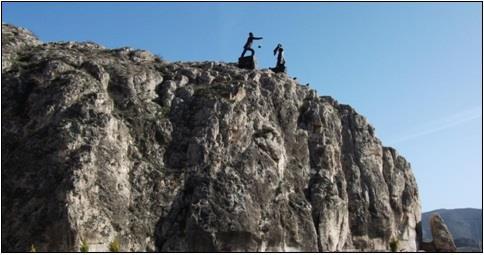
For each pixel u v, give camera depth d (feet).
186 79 193.57
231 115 177.06
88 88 166.81
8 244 137.49
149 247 150.82
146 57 204.33
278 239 162.81
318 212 179.32
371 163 211.82
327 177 189.88
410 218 218.59
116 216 148.36
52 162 148.56
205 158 168.55
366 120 222.69
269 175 173.78
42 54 181.57
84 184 144.56
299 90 213.66
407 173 228.43
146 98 181.06
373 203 201.77
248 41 223.51
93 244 139.64
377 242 196.85
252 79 201.46
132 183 159.43
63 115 158.40
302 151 193.06
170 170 166.91
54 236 136.87
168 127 175.73
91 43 205.67
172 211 158.51
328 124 205.16
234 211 157.38
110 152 156.04
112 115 165.27
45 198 142.82
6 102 163.63
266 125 184.96
